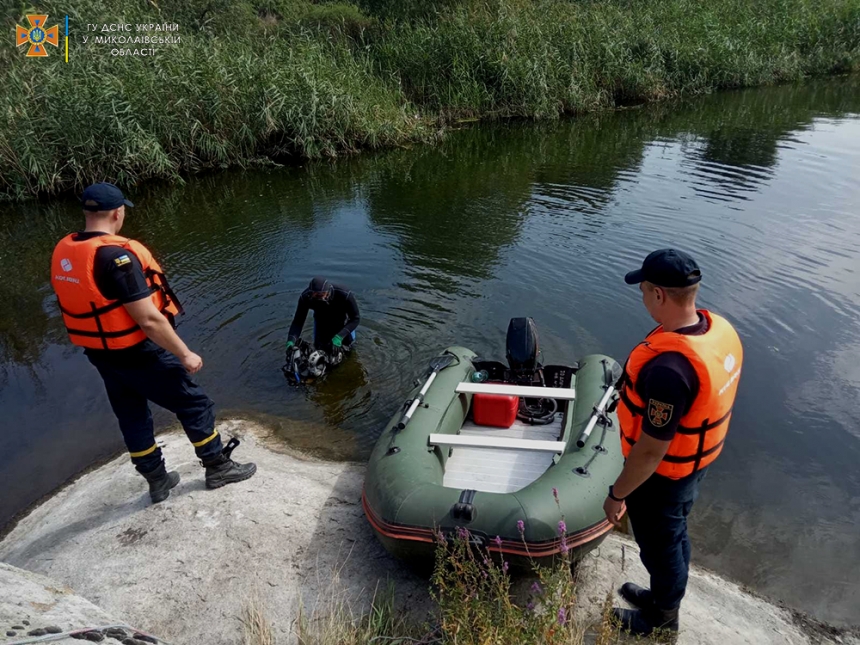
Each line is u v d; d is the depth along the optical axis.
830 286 6.51
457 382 4.26
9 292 7.16
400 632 2.86
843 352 5.43
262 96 12.21
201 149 11.74
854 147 11.83
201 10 15.81
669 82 18.39
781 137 12.95
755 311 6.08
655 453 2.17
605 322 6.09
